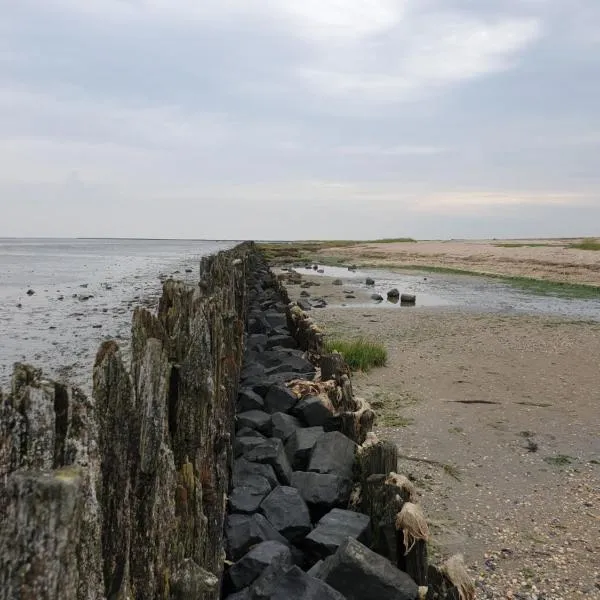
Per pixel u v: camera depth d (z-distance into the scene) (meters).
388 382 12.21
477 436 9.06
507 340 17.14
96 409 2.50
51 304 25.34
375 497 5.09
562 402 10.98
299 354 12.11
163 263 66.06
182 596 3.12
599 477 7.58
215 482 4.53
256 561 4.61
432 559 5.57
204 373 3.74
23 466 1.73
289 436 7.54
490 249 67.56
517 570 5.43
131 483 2.79
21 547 1.46
